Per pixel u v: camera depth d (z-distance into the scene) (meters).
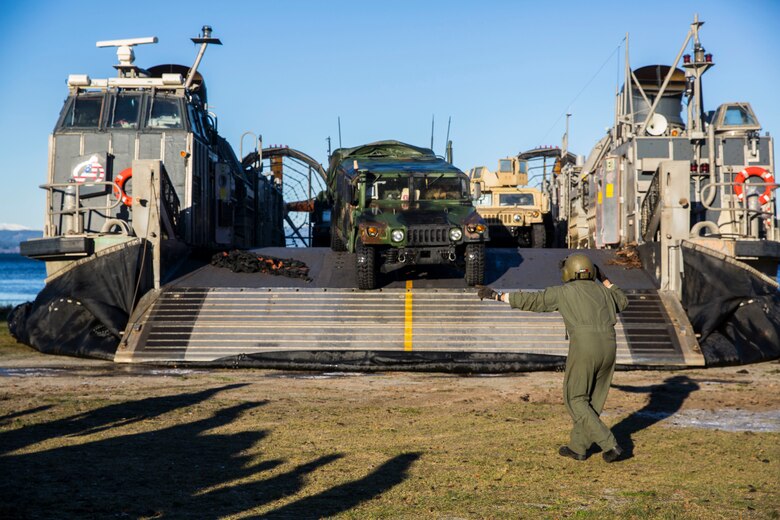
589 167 26.67
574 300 7.48
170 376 13.58
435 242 17.05
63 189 20.78
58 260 18.45
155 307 16.91
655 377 13.81
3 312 25.09
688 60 23.00
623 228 22.44
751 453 7.74
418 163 19.73
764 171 21.78
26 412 9.77
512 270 19.78
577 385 7.47
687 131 22.52
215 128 25.23
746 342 16.23
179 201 20.62
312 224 32.50
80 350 15.95
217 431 8.74
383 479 6.68
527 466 7.19
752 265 18.23
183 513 5.63
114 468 6.98
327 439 8.36
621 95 25.66
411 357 14.68
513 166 29.70
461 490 6.35
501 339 15.66
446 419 9.59
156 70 26.14
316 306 16.92
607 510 5.82
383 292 17.62
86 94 21.48
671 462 7.38
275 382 12.96
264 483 6.52
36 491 6.16
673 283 17.84
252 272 19.30
